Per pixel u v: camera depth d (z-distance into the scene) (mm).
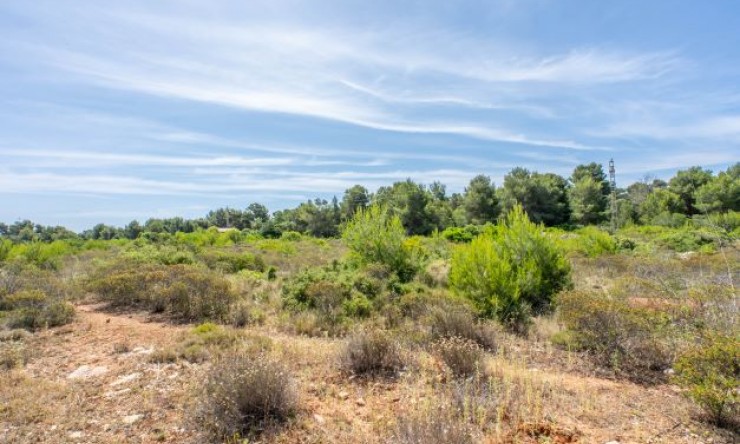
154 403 4191
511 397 4121
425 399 3951
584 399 4230
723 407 3730
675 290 8062
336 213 55375
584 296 6598
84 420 3859
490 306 7926
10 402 4223
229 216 72750
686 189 45594
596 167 62969
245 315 8133
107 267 12594
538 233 9453
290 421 3688
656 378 5066
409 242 15227
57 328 7617
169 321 8211
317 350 5902
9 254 18172
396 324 7598
